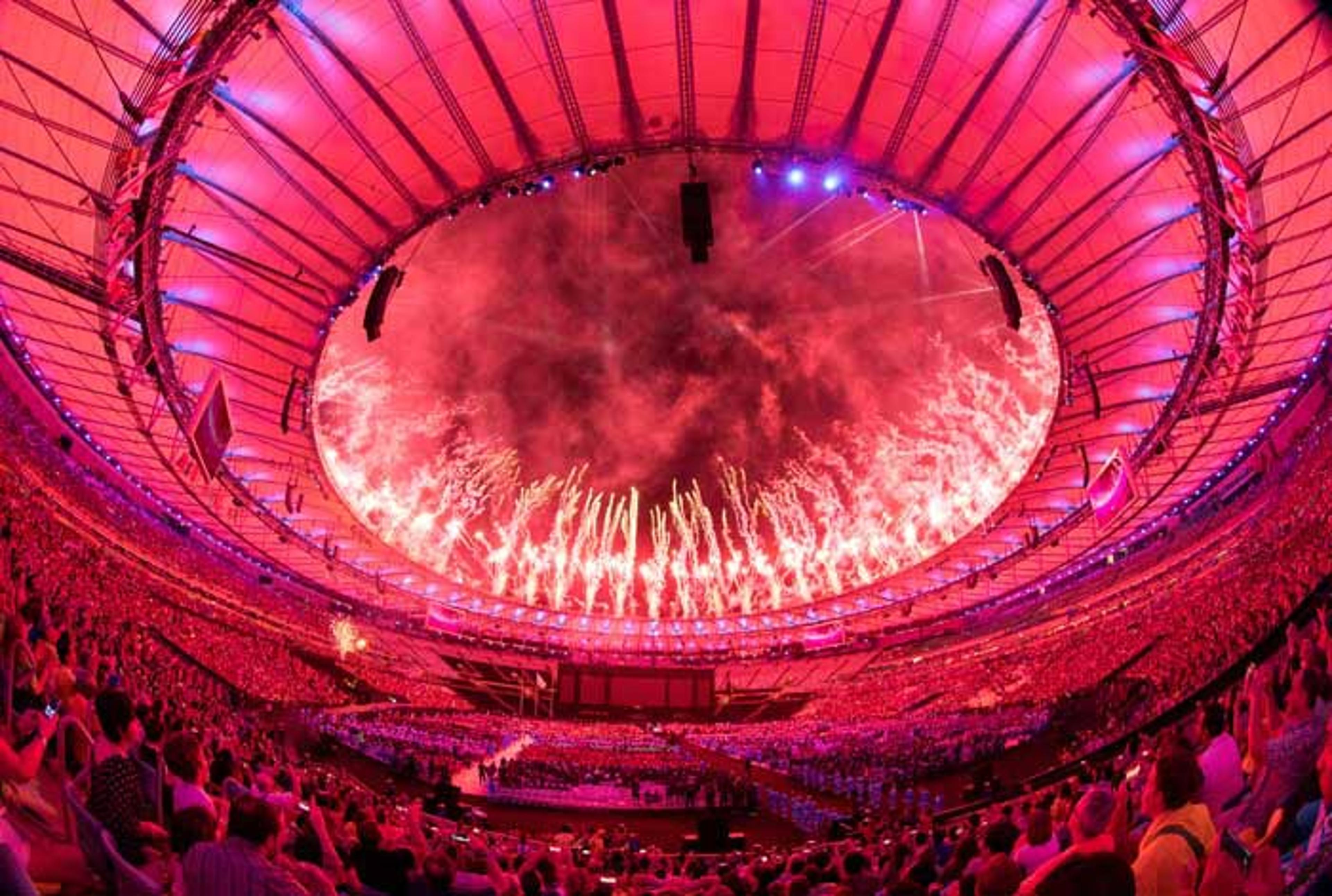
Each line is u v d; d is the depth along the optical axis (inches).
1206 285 1787.6
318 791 764.0
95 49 1469.0
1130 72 1681.8
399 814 1051.3
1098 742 1450.5
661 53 1883.6
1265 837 302.7
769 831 1674.5
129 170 1558.8
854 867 578.6
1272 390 1959.9
